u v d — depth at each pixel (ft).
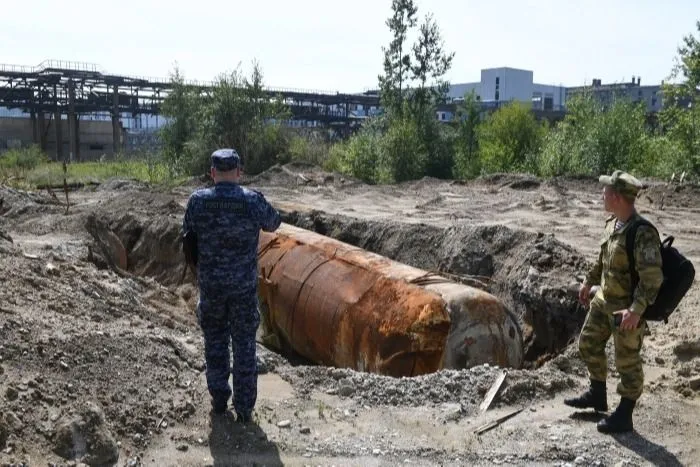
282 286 33.88
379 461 16.31
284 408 19.16
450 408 19.56
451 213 66.44
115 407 17.13
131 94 189.47
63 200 72.33
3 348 17.83
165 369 20.29
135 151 175.32
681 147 90.58
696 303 30.58
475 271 42.45
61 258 34.58
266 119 132.57
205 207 16.84
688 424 18.76
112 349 20.07
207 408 18.47
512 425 18.61
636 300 16.16
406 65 119.65
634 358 17.40
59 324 21.44
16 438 14.82
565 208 68.18
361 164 111.45
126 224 55.01
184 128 139.33
